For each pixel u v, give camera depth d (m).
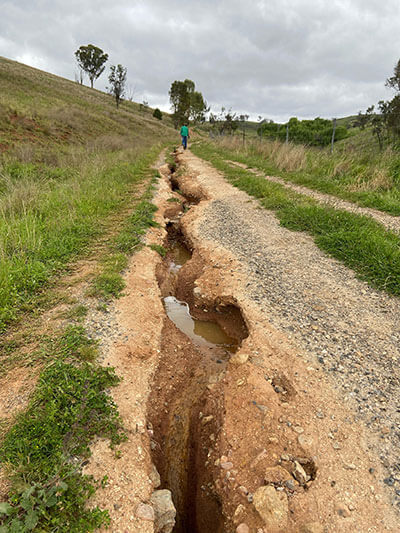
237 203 9.32
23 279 4.50
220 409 3.13
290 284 4.90
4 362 3.24
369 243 5.62
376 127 15.94
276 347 3.61
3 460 2.31
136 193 10.20
